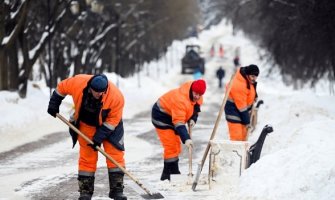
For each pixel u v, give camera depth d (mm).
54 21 52688
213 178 16578
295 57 51562
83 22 67438
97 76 13711
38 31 65938
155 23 112562
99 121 14062
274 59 55969
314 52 47562
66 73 72375
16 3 45594
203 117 48969
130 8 94188
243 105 19844
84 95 13953
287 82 79938
